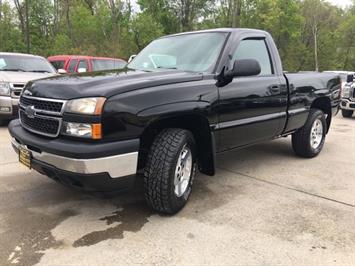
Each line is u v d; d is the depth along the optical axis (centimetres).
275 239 321
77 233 323
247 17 3806
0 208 369
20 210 365
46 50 3600
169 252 296
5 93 730
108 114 300
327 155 624
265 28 3778
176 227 338
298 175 505
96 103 299
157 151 339
